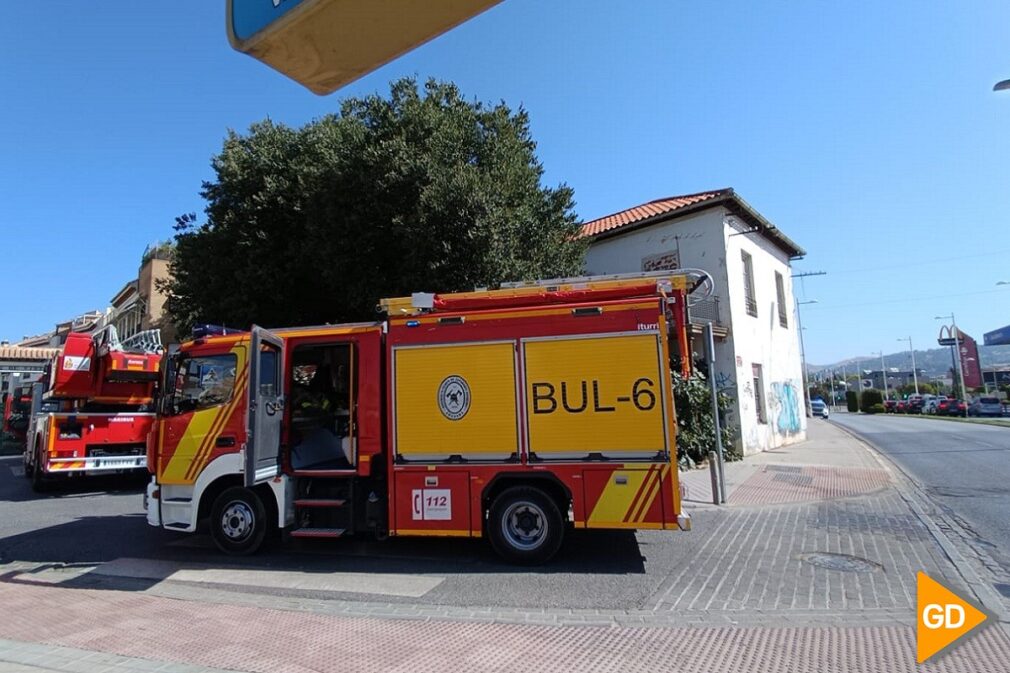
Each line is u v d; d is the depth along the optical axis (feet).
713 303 57.93
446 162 43.78
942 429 98.89
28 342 171.73
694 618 16.94
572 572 21.49
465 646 15.12
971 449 63.98
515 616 17.33
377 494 24.32
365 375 24.31
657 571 21.42
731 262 59.62
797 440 76.79
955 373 211.82
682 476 43.62
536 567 22.20
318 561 23.75
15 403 76.02
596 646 15.05
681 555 23.39
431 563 23.09
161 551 25.86
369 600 19.01
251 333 22.76
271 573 22.25
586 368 22.31
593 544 25.12
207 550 25.89
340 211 44.83
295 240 50.47
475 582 20.62
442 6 7.34
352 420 24.79
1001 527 28.04
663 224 62.34
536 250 46.68
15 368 100.63
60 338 116.57
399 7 7.27
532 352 22.75
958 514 30.99
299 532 24.20
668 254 61.82
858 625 16.19
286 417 24.86
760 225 66.59
